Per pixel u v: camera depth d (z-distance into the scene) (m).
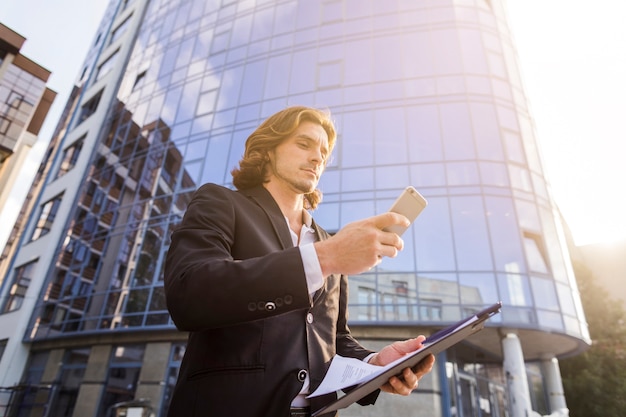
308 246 0.83
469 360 11.92
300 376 0.96
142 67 19.62
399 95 12.77
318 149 1.52
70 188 18.33
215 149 14.04
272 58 15.12
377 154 11.96
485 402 11.46
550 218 11.17
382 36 14.06
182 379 1.00
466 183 11.07
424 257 10.31
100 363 12.05
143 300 12.34
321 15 15.31
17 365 14.33
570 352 11.95
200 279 0.78
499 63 13.19
